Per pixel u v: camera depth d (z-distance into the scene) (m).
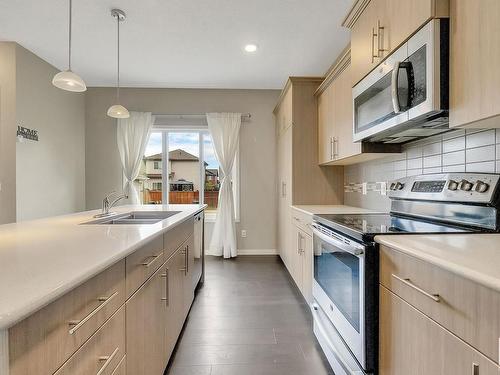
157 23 2.85
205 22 2.83
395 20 1.52
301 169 3.35
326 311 1.89
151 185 4.87
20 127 3.37
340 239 1.61
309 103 3.34
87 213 2.48
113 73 4.10
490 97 1.02
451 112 1.22
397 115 1.51
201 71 4.01
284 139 3.89
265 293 3.07
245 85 4.56
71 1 2.42
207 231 4.88
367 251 1.30
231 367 1.83
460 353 0.81
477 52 1.07
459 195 1.45
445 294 0.87
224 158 4.57
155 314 1.50
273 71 4.02
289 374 1.76
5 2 2.52
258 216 4.76
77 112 4.47
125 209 2.97
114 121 4.66
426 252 0.94
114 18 2.77
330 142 2.89
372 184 2.70
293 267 3.26
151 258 1.45
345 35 3.08
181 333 2.24
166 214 2.71
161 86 4.61
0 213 3.35
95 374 0.89
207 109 4.71
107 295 0.97
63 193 4.14
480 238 1.17
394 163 2.33
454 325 0.84
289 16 2.74
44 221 1.92
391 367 1.19
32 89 3.54
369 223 1.73
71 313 0.77
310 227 2.44
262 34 3.06
